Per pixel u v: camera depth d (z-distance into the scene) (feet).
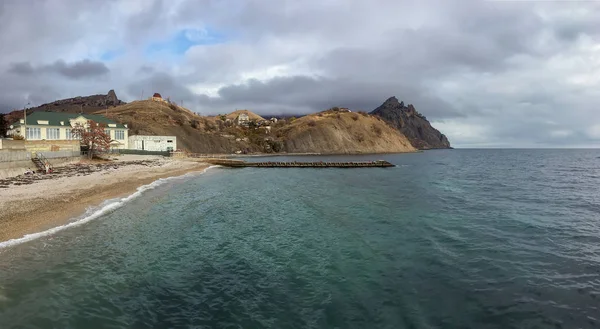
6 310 32.89
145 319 33.01
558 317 34.40
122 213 77.82
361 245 58.80
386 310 35.65
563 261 51.13
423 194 126.41
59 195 89.71
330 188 145.69
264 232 67.36
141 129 426.51
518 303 37.42
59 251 50.37
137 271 44.80
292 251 55.31
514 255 53.93
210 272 45.65
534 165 338.13
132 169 179.42
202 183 150.30
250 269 47.01
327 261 50.60
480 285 42.16
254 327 32.04
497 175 219.41
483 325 32.86
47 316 32.19
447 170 272.31
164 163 237.45
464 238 63.82
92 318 32.45
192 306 35.99
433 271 46.83
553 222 78.07
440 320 33.76
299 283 42.39
